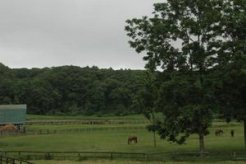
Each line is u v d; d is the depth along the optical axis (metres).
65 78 176.38
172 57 48.41
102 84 170.38
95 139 76.75
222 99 49.06
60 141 73.31
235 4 48.28
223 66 47.00
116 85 169.88
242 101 49.75
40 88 165.38
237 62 45.91
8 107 102.00
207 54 47.59
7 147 65.44
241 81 47.44
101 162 43.97
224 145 61.62
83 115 162.50
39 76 188.62
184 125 47.41
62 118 141.38
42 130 94.00
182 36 47.62
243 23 46.66
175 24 48.06
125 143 69.50
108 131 93.00
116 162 43.81
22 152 52.38
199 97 47.34
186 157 46.09
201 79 47.22
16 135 84.75
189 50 47.47
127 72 186.00
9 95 160.62
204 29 47.09
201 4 46.72
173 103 47.81
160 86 48.00
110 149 60.31
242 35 48.44
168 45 48.50
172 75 47.75
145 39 49.12
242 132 86.44
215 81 46.12
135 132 90.50
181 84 46.19
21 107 104.12
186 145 63.75
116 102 166.62
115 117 147.75
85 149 60.75
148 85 52.72
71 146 65.69
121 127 101.31
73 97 172.00
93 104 168.38
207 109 46.84
